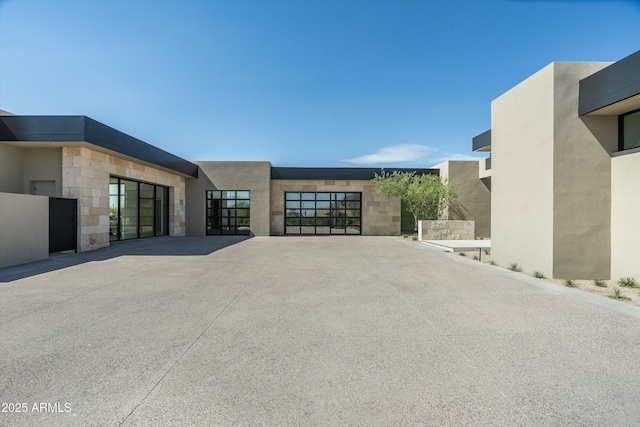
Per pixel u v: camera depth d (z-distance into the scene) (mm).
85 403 2676
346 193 22922
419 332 4242
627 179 7504
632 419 2486
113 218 14805
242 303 5547
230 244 15555
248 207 21406
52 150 12156
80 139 10922
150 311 5086
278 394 2809
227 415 2520
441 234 18078
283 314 4957
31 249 9859
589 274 7906
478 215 20812
